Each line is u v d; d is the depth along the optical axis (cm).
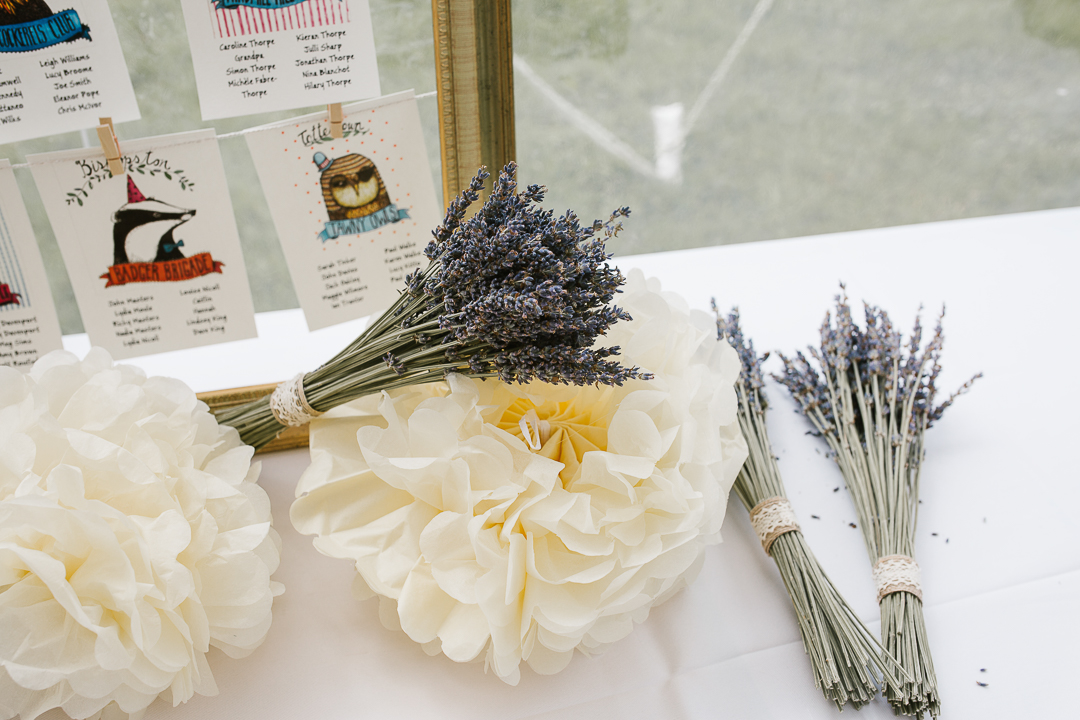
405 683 69
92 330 80
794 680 70
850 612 71
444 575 66
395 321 70
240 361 92
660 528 68
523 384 69
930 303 103
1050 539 79
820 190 115
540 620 66
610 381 64
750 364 86
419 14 77
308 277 81
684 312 74
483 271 64
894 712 69
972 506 81
